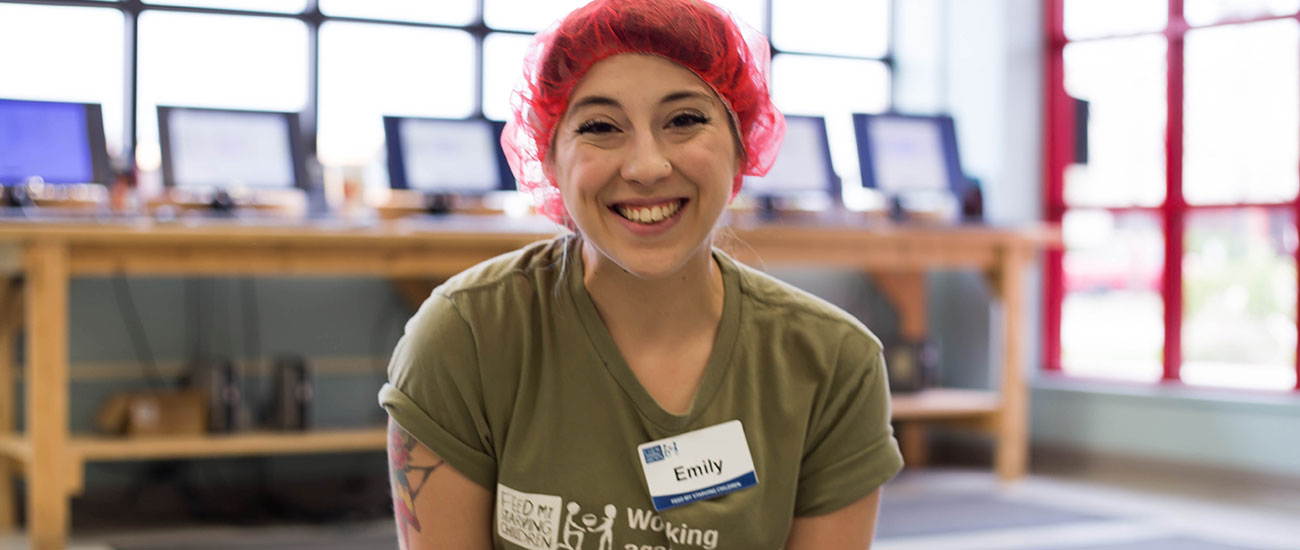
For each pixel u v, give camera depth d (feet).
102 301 13.16
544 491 3.50
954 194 15.33
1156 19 15.24
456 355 3.47
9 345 11.92
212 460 13.67
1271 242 14.29
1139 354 15.49
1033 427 15.97
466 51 15.06
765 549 3.63
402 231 11.23
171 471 13.51
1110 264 15.76
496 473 3.59
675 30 3.19
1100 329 15.88
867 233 13.24
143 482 13.41
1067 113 16.15
